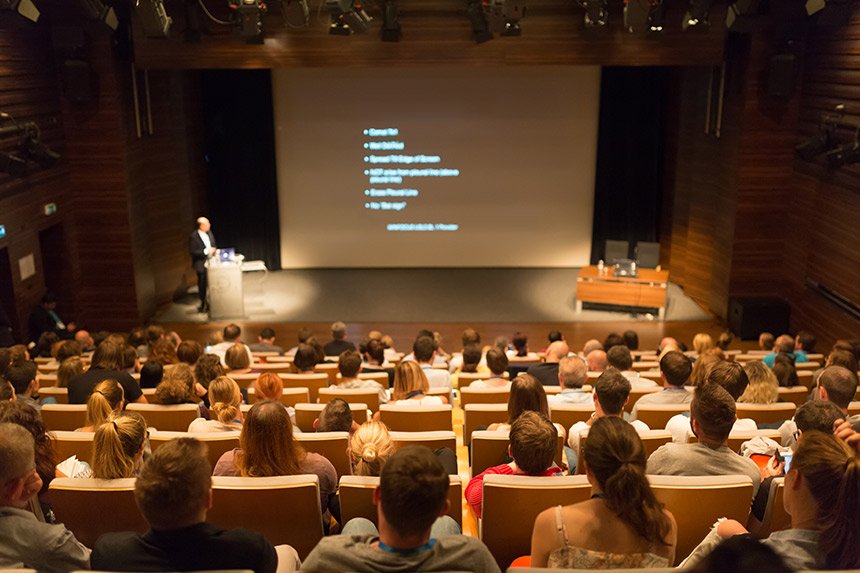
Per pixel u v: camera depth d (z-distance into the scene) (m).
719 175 12.04
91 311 11.71
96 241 11.48
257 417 3.33
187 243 13.68
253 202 14.54
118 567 2.20
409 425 5.01
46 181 10.41
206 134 14.21
